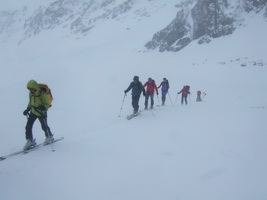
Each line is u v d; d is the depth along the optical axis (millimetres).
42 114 8281
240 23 51750
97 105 22656
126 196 4594
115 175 5586
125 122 12188
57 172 6000
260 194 4320
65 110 21078
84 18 135750
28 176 5859
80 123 15617
